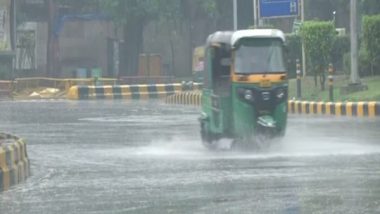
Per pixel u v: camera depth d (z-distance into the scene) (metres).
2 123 40.66
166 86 72.06
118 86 71.12
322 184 18.41
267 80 26.39
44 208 16.36
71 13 87.25
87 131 35.66
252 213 14.91
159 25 91.75
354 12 46.59
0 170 19.48
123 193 17.98
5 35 79.94
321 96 48.31
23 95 73.94
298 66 49.00
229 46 26.94
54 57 84.00
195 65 73.44
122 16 82.62
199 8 89.19
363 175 19.88
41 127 38.03
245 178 19.77
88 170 22.55
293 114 45.00
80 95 69.94
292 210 15.11
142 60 87.06
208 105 28.17
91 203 16.77
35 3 88.31
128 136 33.09
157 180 19.94
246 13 90.44
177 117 44.00
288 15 58.59
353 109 42.22
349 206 15.45
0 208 16.48
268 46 26.86
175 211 15.41
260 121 26.27
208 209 15.48
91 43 91.75
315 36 50.31
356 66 46.75
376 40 50.00
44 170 23.02
